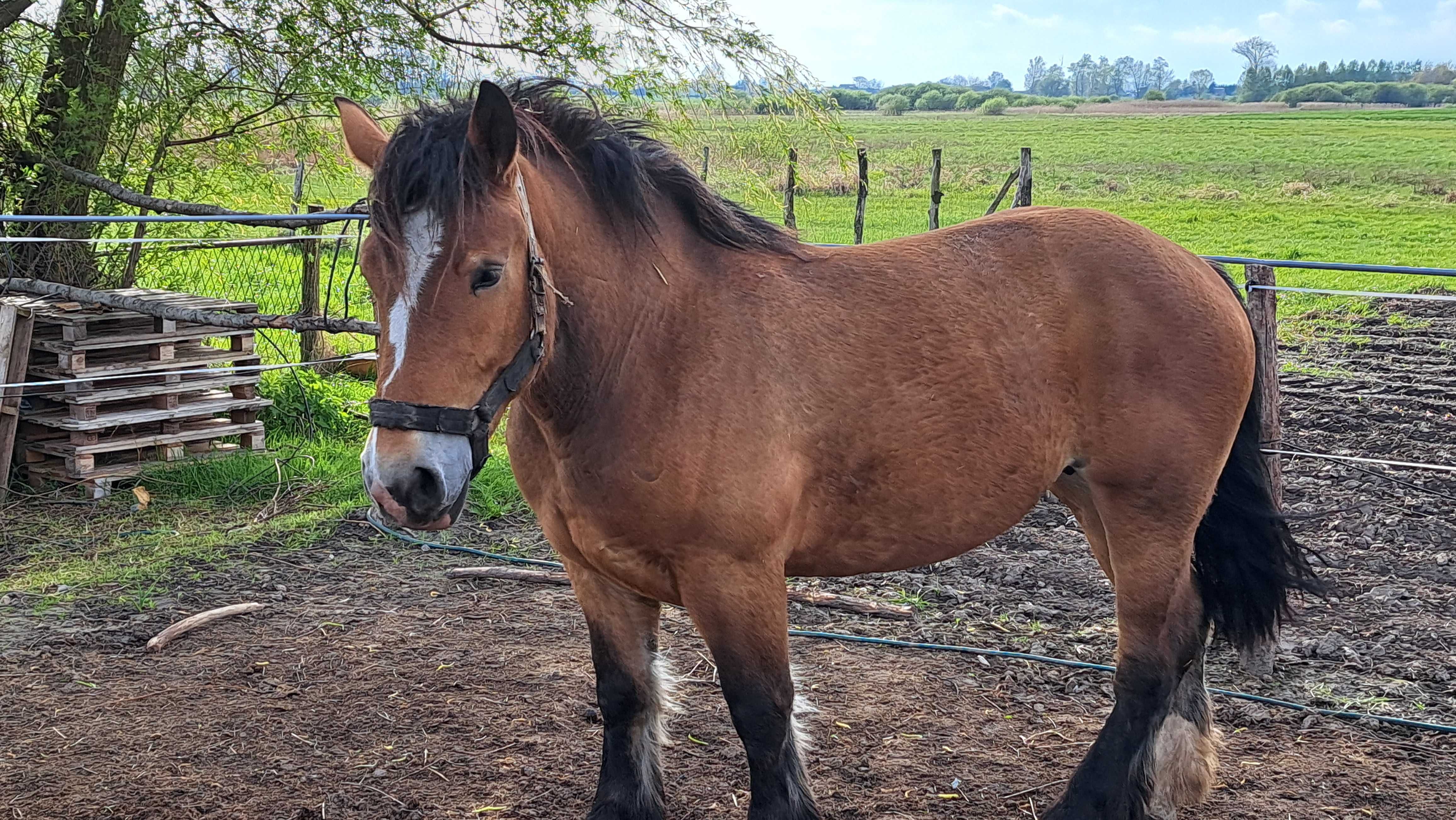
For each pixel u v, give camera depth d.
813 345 2.47
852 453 2.51
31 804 3.04
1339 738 3.42
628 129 2.58
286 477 6.20
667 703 2.93
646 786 2.88
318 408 7.26
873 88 151.75
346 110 2.50
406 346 2.03
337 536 5.45
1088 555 5.18
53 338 5.98
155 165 7.56
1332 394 7.97
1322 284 13.50
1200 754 2.94
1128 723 2.88
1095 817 2.85
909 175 29.30
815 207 21.22
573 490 2.42
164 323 6.08
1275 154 38.09
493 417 2.14
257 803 3.07
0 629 4.27
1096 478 2.87
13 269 6.40
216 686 3.80
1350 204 24.62
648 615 2.82
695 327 2.40
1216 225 20.94
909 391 2.54
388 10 7.48
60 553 5.17
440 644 4.17
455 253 2.02
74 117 6.84
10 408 5.72
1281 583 3.02
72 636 4.21
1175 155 37.91
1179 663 2.91
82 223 6.98
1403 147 40.25
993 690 3.77
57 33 7.10
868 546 2.65
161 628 4.32
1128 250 2.81
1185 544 2.87
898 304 2.60
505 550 5.32
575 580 2.72
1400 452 6.59
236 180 8.14
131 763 3.27
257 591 4.73
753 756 2.53
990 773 3.24
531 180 2.23
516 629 4.33
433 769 3.26
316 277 8.16
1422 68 125.12
